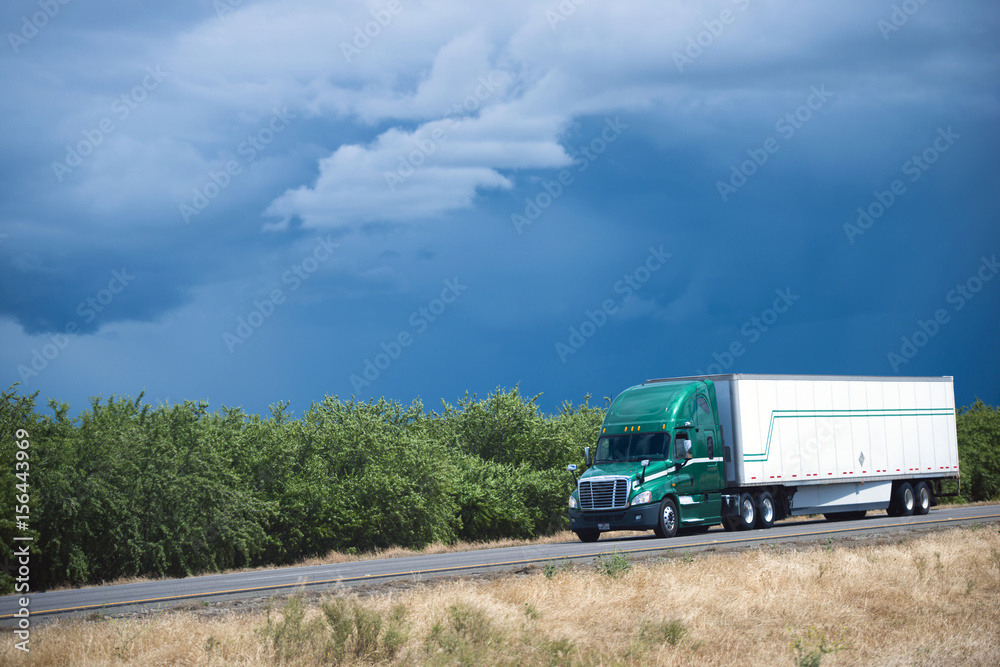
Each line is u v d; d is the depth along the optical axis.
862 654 9.25
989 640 9.56
